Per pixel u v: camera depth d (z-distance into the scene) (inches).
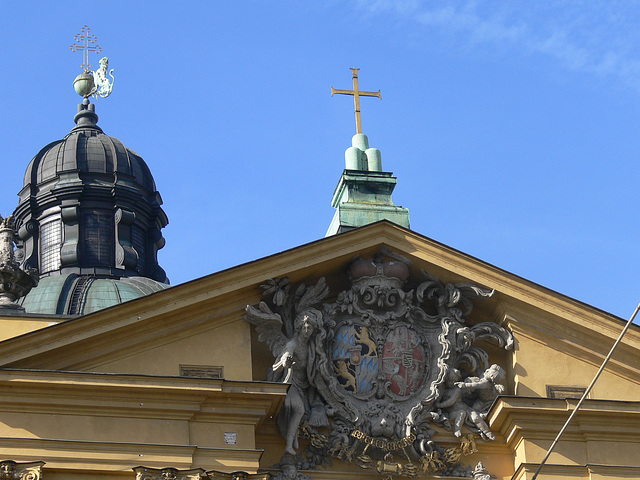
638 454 1560.0
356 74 1831.9
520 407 1542.8
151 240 2591.0
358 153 1759.4
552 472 1536.7
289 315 1560.0
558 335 1601.9
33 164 2576.3
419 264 1595.7
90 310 2303.2
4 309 1556.3
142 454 1456.7
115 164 2561.5
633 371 1601.9
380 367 1557.6
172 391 1477.6
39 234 2536.9
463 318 1601.9
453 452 1553.9
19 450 1434.5
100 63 2731.3
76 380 1460.4
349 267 1584.6
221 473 1461.6
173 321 1523.1
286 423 1518.2
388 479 1530.5
